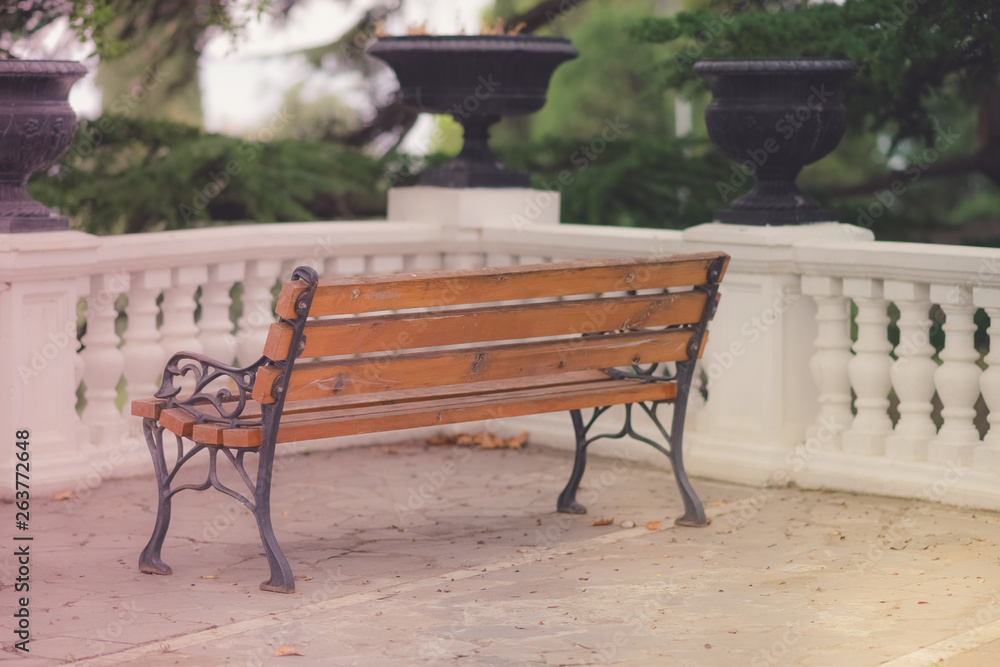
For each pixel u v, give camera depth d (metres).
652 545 5.09
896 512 5.54
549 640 3.94
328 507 5.78
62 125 5.77
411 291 4.44
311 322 4.25
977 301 5.51
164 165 10.41
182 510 5.70
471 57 6.96
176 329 6.58
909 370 5.82
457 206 7.20
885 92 9.11
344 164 11.23
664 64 10.03
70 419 6.02
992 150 11.41
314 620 4.15
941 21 8.62
